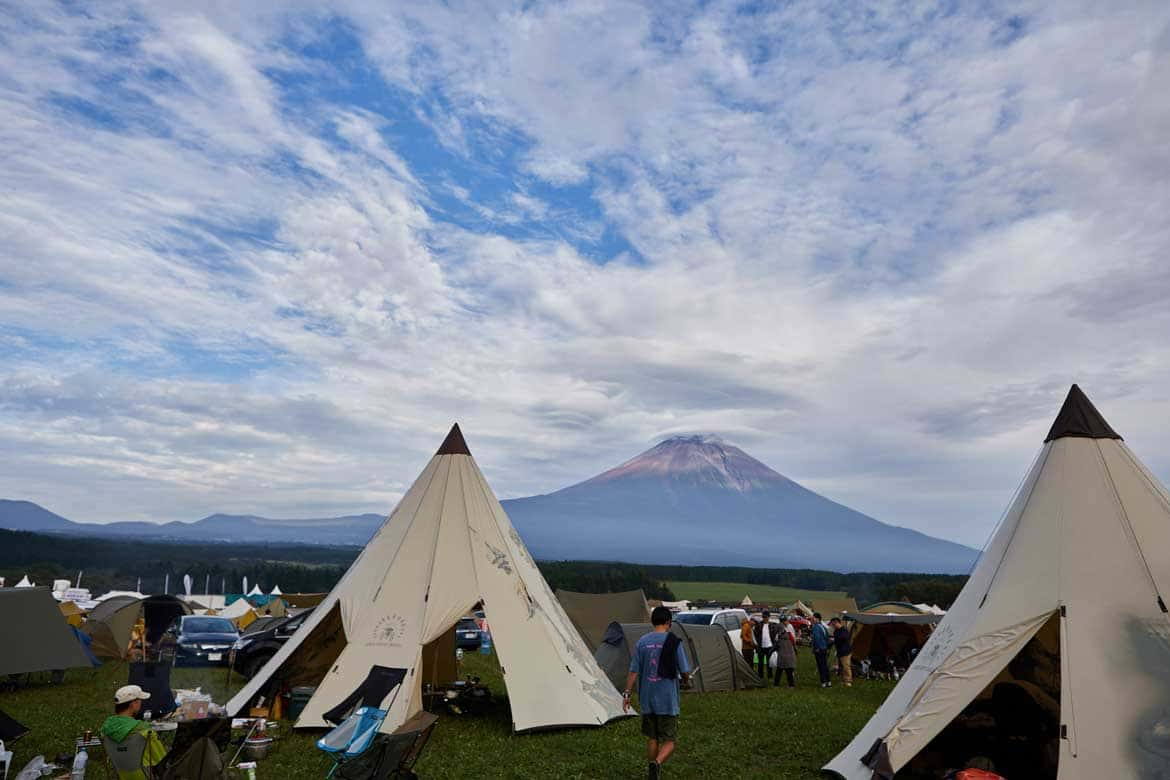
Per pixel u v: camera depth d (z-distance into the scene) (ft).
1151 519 31.01
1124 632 28.43
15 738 36.83
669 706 29.53
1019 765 31.04
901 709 30.86
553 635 43.88
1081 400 34.68
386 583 43.34
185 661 67.31
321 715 38.73
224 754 32.96
